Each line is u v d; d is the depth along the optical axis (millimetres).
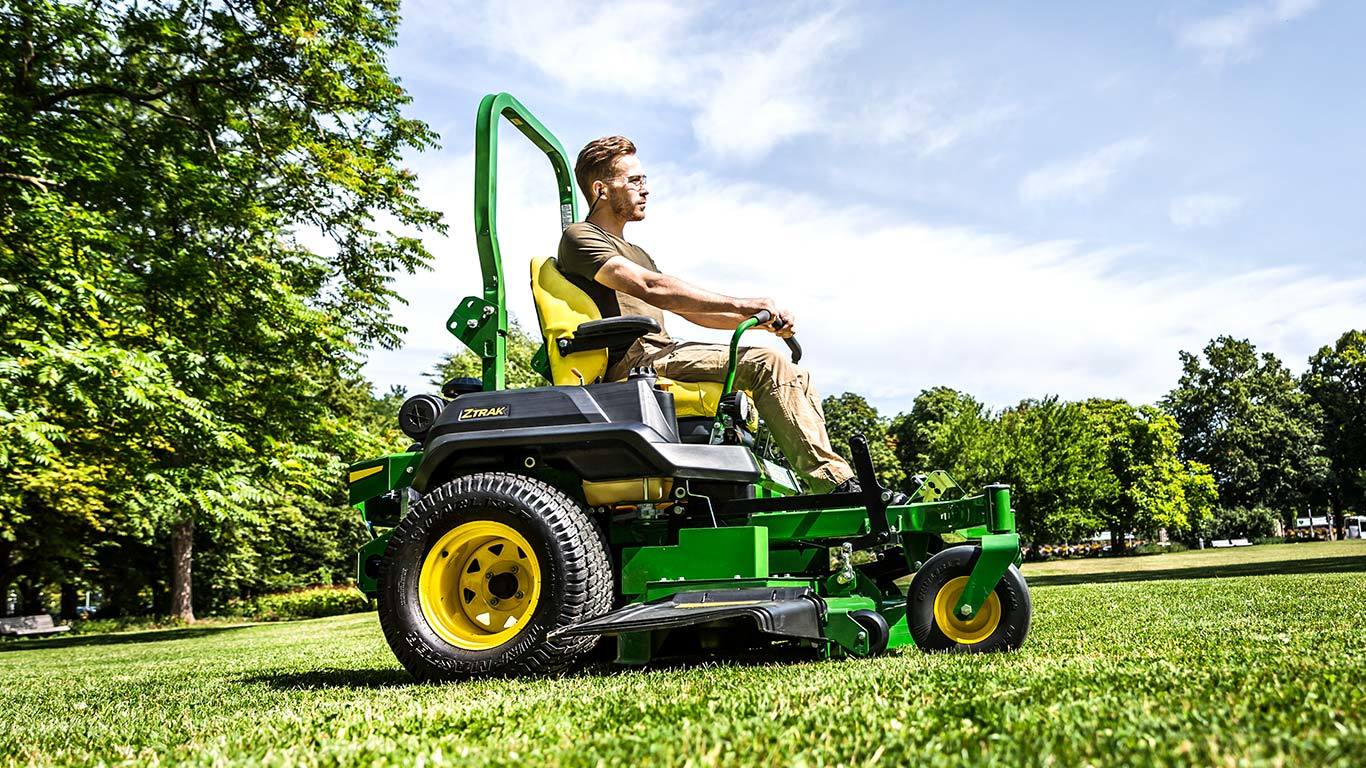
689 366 3799
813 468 3727
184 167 12000
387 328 15039
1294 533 75375
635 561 3465
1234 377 75062
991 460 43844
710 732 1795
